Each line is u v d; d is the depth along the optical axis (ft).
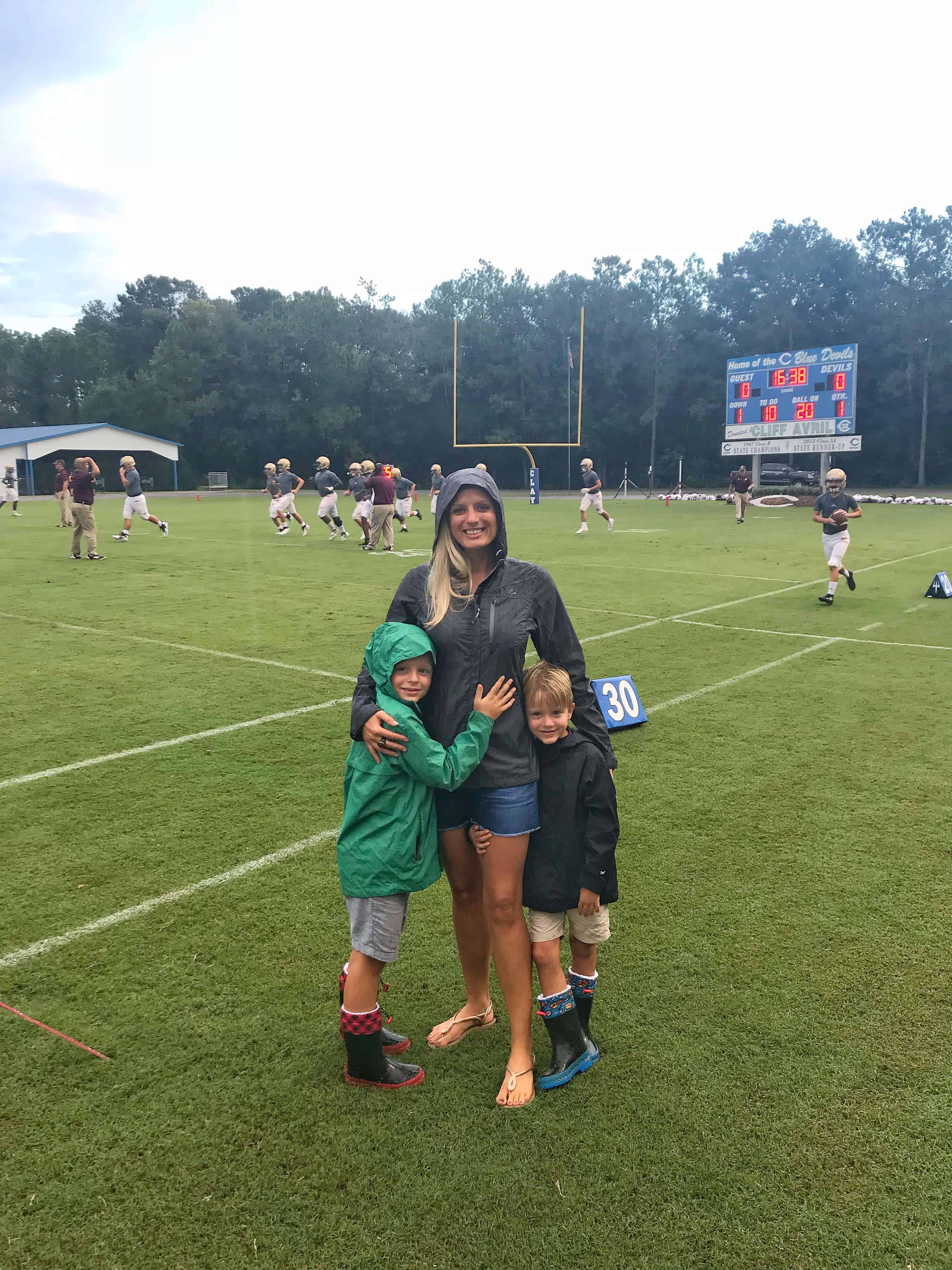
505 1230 7.36
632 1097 8.89
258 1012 10.30
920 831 15.14
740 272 189.78
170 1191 7.77
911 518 91.30
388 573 46.98
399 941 9.48
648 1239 7.27
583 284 189.26
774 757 18.72
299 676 25.30
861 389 182.50
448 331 191.31
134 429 186.80
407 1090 9.07
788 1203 7.61
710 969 11.09
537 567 9.16
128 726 20.61
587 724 9.30
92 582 42.96
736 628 32.24
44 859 14.01
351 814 8.63
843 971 11.02
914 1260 7.08
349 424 194.39
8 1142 8.31
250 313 213.25
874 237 186.09
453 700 8.75
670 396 188.65
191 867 13.79
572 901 9.04
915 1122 8.53
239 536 68.64
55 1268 7.03
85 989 10.72
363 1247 7.21
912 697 23.38
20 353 215.31
